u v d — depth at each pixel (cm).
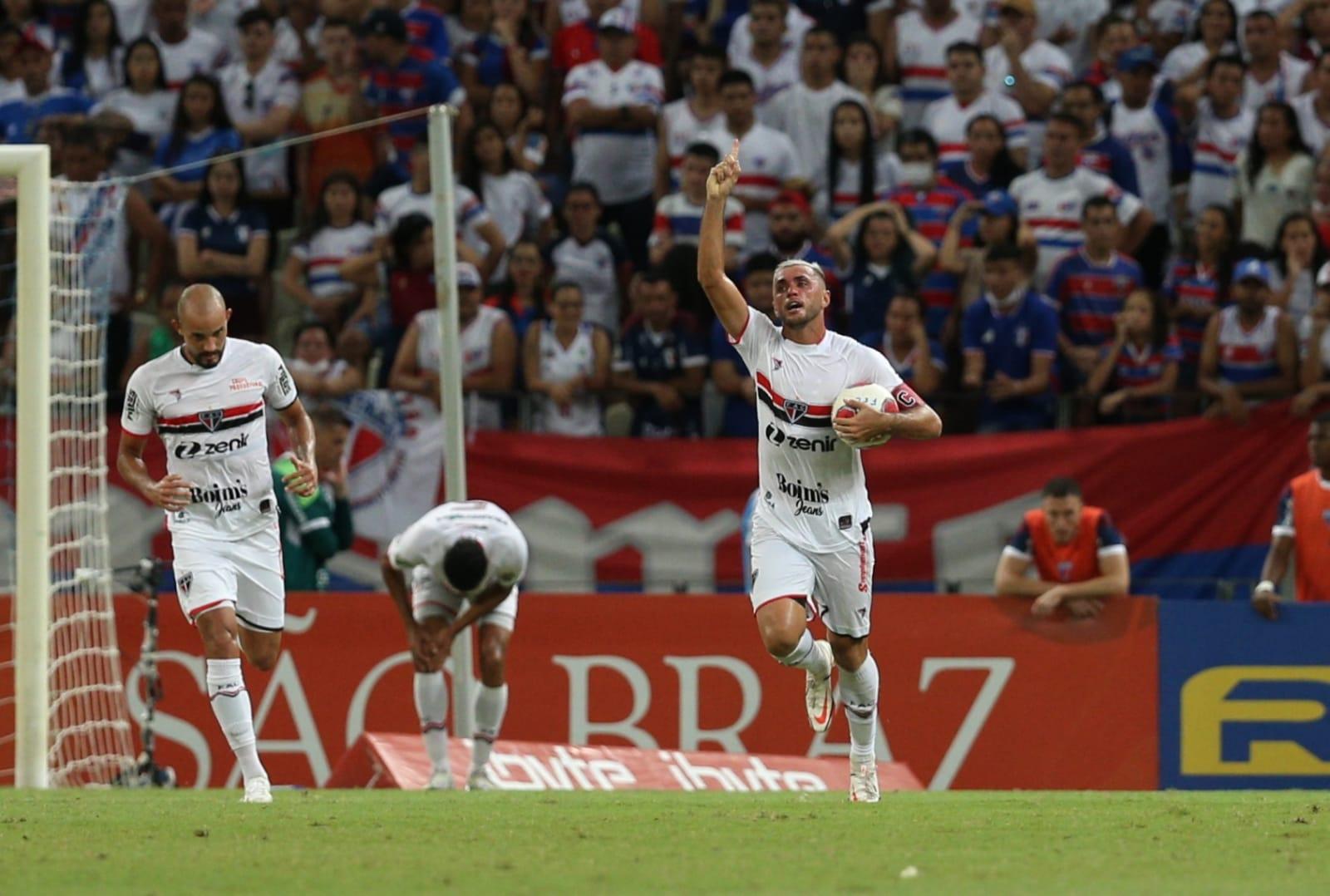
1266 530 4222
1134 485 4238
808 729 3756
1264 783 3734
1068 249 4594
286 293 4825
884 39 5222
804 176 4803
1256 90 5000
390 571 3180
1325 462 3812
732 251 4544
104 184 3644
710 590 4216
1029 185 4644
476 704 3212
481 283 4600
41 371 3331
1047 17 5447
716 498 4234
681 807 2314
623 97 4922
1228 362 4328
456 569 3055
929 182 4656
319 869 1573
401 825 2005
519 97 4969
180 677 3756
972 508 4238
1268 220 4709
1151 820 2059
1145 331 4338
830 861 1631
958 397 4322
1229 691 3744
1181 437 4241
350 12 5078
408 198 4612
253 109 5009
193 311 2405
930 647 3762
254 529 2497
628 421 4484
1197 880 1509
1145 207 4734
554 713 3759
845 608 2314
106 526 4150
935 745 3750
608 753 3466
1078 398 4331
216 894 1418
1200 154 4922
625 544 4228
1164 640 3750
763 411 2281
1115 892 1427
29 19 5284
